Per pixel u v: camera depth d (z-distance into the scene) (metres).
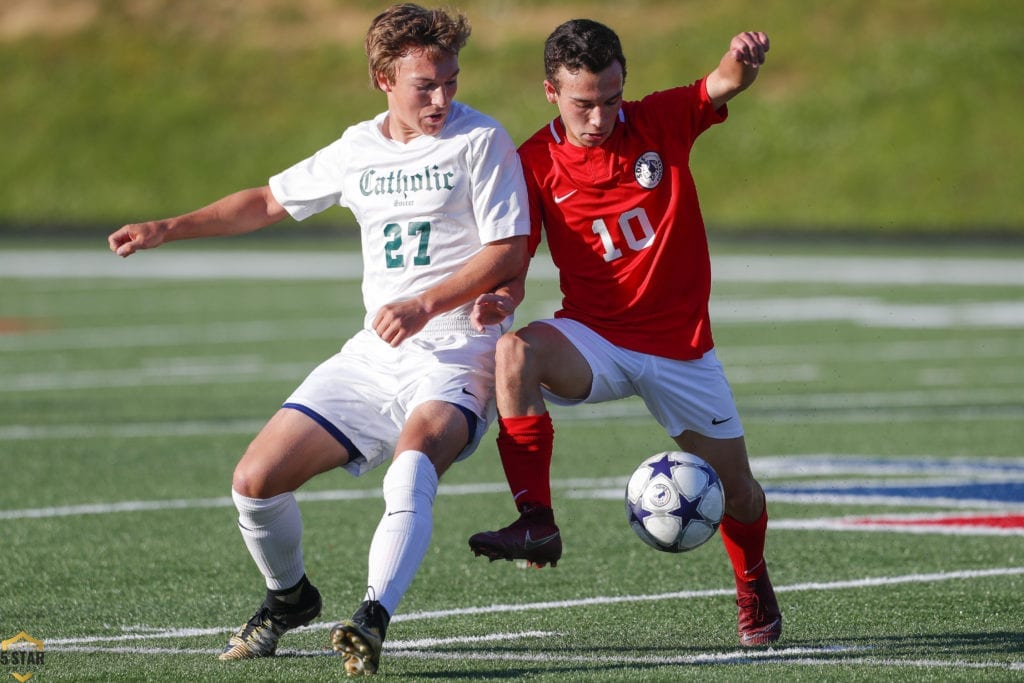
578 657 18.30
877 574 23.78
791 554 25.47
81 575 23.84
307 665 17.88
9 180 143.12
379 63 17.98
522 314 69.56
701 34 146.12
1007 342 60.62
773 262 98.44
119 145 146.00
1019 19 142.00
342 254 107.75
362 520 28.81
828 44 142.25
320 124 145.50
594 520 28.81
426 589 23.11
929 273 90.56
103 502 30.25
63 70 155.62
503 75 145.38
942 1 145.00
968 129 132.00
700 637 19.69
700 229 19.08
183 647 19.22
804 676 16.98
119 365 53.78
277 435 17.55
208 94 151.00
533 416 17.62
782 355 56.72
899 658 18.08
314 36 156.75
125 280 89.31
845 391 47.75
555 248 19.16
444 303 17.56
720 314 71.12
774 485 32.41
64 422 41.22
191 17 160.50
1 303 76.69
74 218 137.38
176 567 24.45
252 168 141.75
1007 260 99.94
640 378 18.83
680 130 18.88
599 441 38.50
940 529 27.52
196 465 34.66
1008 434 39.31
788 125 134.50
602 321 18.88
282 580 18.28
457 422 17.41
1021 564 24.47
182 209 138.12
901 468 34.34
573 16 151.62
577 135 18.31
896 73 137.88
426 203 18.23
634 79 142.38
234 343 60.22
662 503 18.28
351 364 18.28
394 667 17.69
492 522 28.70
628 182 18.70
